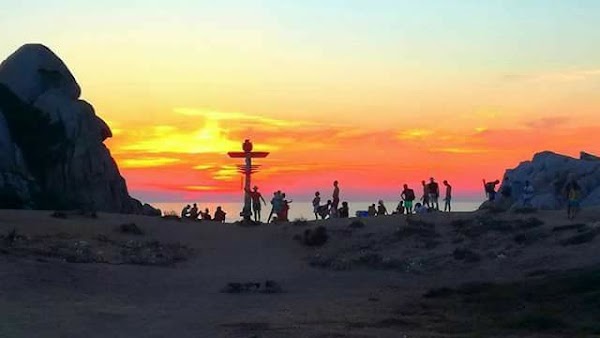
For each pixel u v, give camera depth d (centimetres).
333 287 2772
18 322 1803
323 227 3672
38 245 3091
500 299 2311
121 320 1933
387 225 3769
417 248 3388
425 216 3928
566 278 2519
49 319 1869
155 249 3384
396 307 2253
